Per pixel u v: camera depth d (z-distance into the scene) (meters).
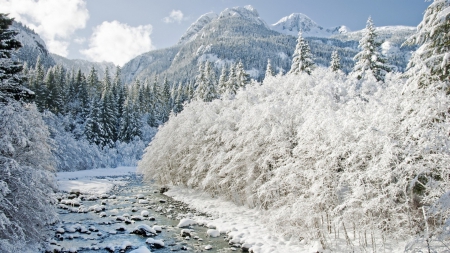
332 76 22.67
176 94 82.56
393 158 9.69
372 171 9.71
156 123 71.56
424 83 10.52
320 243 11.48
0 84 11.59
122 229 14.97
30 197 10.02
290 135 15.95
